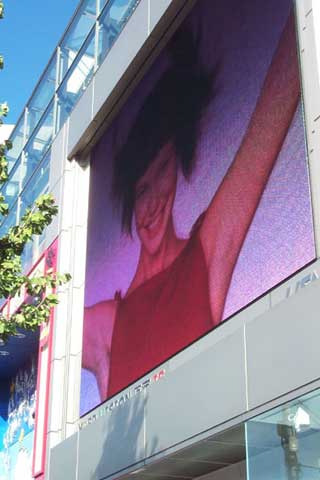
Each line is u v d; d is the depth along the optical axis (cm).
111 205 1694
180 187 1397
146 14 1622
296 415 884
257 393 952
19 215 2344
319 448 840
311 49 1078
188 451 1139
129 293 1513
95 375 1590
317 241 998
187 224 1345
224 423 1016
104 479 1334
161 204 1459
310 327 870
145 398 1242
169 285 1362
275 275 1073
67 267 1827
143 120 1614
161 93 1555
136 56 1636
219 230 1239
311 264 1005
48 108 2248
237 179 1217
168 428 1152
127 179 1634
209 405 1054
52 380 1733
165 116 1517
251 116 1211
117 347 1513
